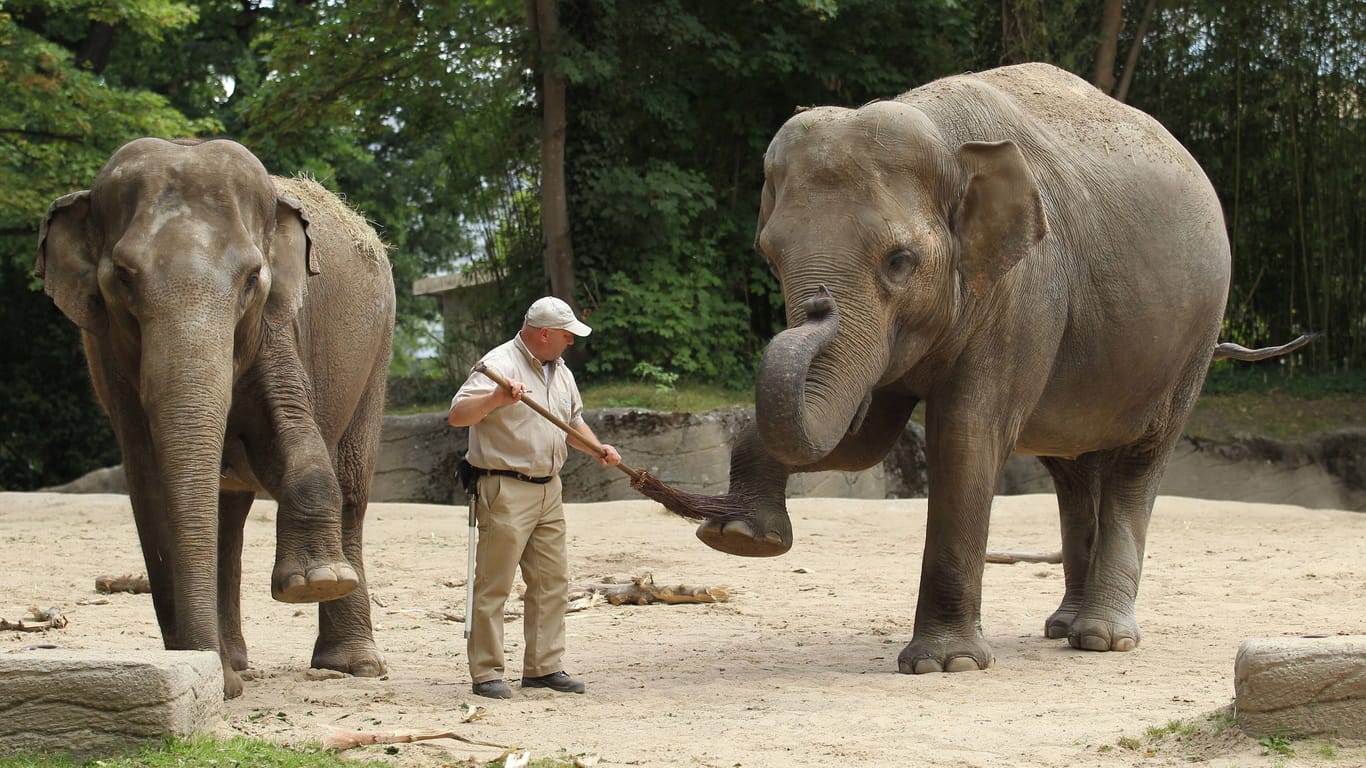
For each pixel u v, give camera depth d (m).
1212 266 9.11
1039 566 13.19
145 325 6.32
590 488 21.67
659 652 8.53
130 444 6.93
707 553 14.05
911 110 7.68
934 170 7.56
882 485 22.45
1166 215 8.83
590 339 25.06
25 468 31.19
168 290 6.29
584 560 13.45
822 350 7.17
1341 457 22.47
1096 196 8.50
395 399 26.77
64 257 6.68
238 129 32.47
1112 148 8.80
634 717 6.43
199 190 6.56
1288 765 5.01
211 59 33.16
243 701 6.84
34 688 5.21
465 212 27.58
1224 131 26.59
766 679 7.52
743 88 26.33
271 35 25.98
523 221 26.80
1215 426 23.12
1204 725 5.60
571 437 7.18
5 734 5.20
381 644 9.06
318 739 5.73
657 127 26.08
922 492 22.72
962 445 7.82
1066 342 8.39
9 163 26.05
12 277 29.64
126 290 6.46
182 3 25.88
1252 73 26.31
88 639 8.88
